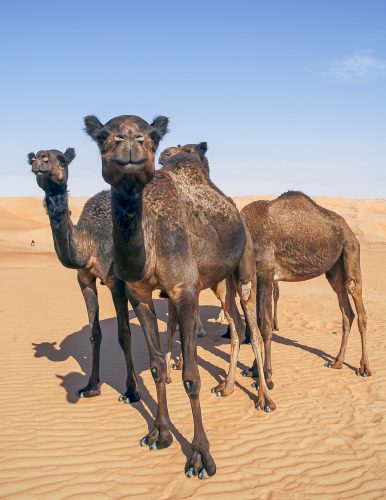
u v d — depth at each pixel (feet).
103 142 12.88
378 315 44.91
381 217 258.98
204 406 22.02
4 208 253.65
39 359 29.63
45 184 19.70
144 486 15.52
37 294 55.98
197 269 16.76
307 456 17.79
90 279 23.06
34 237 186.60
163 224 15.89
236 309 31.68
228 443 18.54
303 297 54.19
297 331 37.42
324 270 26.76
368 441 19.07
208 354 30.32
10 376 26.27
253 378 25.85
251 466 16.94
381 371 27.55
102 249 21.86
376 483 16.20
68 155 20.75
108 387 24.59
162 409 18.06
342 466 17.19
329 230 26.35
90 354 30.78
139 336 34.94
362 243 177.27
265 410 21.57
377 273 78.69
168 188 16.87
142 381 25.43
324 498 15.24
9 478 15.81
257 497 15.15
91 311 23.44
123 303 22.26
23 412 21.25
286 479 16.24
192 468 16.14
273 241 24.47
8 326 38.88
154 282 16.17
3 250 139.95
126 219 13.96
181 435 18.99
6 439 18.57
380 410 22.03
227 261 19.42
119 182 12.94
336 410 21.93
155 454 17.48
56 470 16.35
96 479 15.84
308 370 27.61
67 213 20.42
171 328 25.09
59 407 21.86
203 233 18.01
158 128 14.24
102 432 19.27
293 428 20.01
